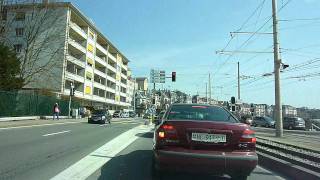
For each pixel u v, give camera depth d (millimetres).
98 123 39188
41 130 21750
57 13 51875
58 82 60000
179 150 7352
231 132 7438
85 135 19703
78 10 65625
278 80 25359
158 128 7820
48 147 13398
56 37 55875
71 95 52531
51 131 21266
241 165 7262
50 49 58750
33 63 49844
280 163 10492
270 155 13234
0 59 37375
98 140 17141
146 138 19531
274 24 26047
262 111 123125
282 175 9984
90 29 77125
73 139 16984
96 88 87375
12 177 7977
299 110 105562
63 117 49781
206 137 7422
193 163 7254
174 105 8797
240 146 7422
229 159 7230
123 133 22734
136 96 142000
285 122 55000
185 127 7469
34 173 8477
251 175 9750
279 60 25547
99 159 11094
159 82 59906
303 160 11523
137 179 8383
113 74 103750
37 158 10641
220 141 7402
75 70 70625
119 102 110125
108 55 94312
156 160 7617
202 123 7531
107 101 95312
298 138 24609
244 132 7496
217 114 8375
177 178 8703
